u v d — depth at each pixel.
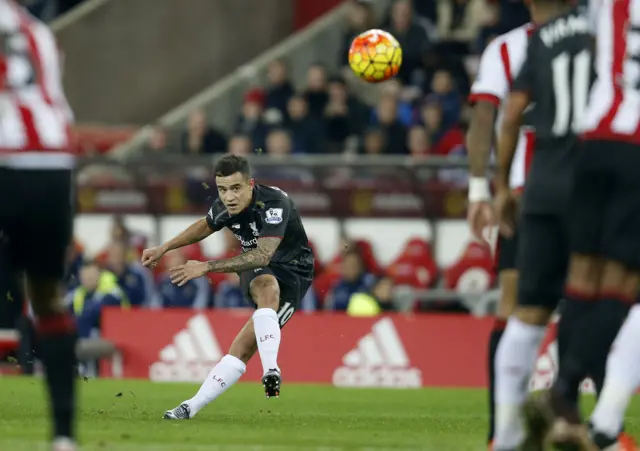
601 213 18.84
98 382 44.50
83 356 48.12
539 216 19.84
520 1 62.78
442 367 47.41
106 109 69.19
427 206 52.97
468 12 69.81
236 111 69.62
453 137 57.56
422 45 65.06
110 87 69.25
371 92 67.31
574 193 19.02
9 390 38.31
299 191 53.59
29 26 17.73
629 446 20.92
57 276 17.67
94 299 51.34
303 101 61.62
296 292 30.64
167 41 70.94
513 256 23.25
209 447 22.20
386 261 53.38
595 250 18.86
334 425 28.02
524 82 20.77
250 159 53.22
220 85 69.88
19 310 47.88
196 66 71.88
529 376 19.55
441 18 70.75
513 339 19.55
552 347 43.97
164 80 70.81
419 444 23.38
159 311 49.31
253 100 64.75
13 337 48.19
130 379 47.47
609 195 18.83
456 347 47.34
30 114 17.34
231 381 29.03
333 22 72.75
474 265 50.97
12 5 17.70
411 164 52.06
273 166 53.19
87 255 55.22
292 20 75.44
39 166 17.28
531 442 18.91
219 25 72.56
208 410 32.16
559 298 19.80
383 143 57.44
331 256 53.47
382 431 26.58
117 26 69.50
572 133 19.89
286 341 48.12
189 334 48.97
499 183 22.28
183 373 49.00
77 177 55.94
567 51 20.22
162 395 37.84
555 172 19.83
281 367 48.12
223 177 28.84
